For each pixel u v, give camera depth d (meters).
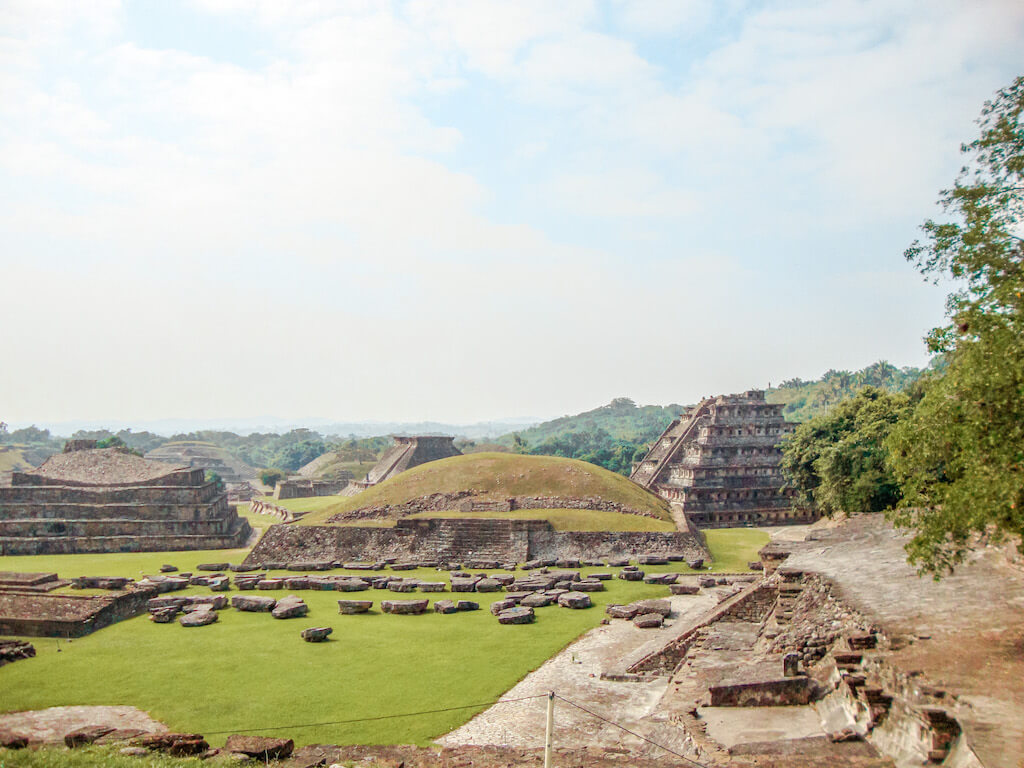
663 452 118.06
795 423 102.56
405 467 131.12
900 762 19.09
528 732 27.38
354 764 23.61
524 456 82.81
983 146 22.09
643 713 28.73
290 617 45.97
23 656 37.06
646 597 51.00
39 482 84.06
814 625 28.88
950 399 22.08
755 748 21.36
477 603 50.00
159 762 21.59
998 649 21.69
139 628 43.44
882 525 41.38
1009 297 20.48
